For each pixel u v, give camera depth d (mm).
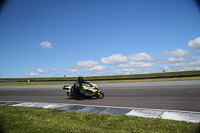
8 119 4805
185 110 5855
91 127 4262
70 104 7711
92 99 9109
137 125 4270
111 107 6715
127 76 37500
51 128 4066
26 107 7074
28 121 4711
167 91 10883
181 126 4059
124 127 4215
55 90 15055
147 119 4770
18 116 5301
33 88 18375
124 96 9641
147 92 10867
